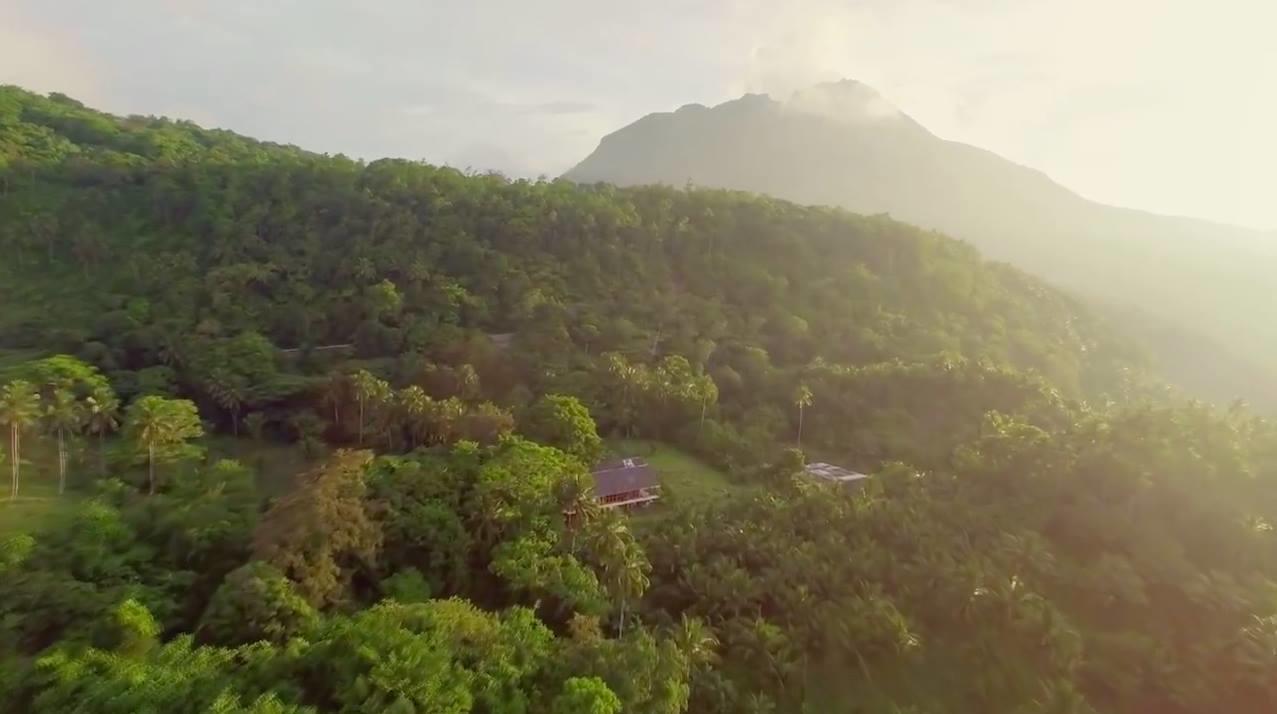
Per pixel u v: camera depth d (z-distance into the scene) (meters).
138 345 116.44
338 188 171.50
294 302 134.38
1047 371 157.88
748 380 131.88
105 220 156.88
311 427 104.69
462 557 67.12
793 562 70.94
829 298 166.12
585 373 121.06
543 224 167.75
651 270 166.62
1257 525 72.81
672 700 51.75
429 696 42.25
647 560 69.06
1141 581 70.00
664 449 111.88
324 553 59.34
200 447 92.69
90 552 59.62
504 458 79.19
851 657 65.38
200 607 57.56
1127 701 62.47
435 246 153.62
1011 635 65.94
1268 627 63.22
